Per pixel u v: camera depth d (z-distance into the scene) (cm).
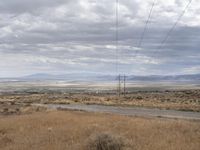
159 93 15550
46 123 2545
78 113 4166
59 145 1420
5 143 1639
